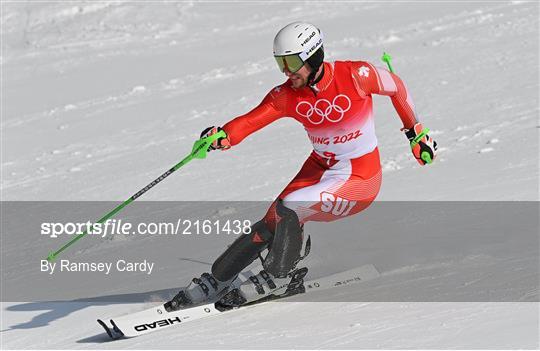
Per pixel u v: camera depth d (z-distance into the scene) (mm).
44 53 75000
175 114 44844
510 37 49469
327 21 70562
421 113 34875
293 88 15133
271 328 12836
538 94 34875
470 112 33562
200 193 28672
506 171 23734
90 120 47500
